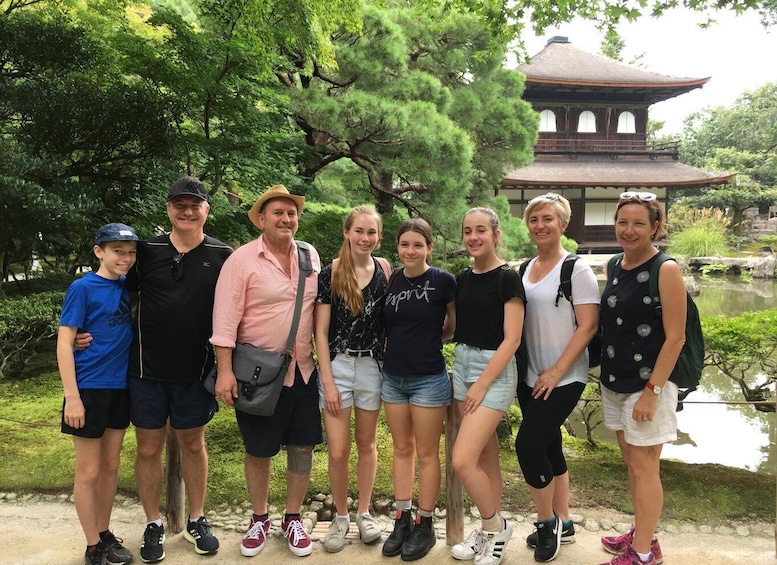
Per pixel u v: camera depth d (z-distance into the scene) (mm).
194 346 2115
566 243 9102
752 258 17844
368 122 6508
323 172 10086
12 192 5023
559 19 5148
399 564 2178
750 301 12766
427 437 2168
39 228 5684
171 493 2416
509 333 2014
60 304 5062
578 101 21953
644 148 22703
